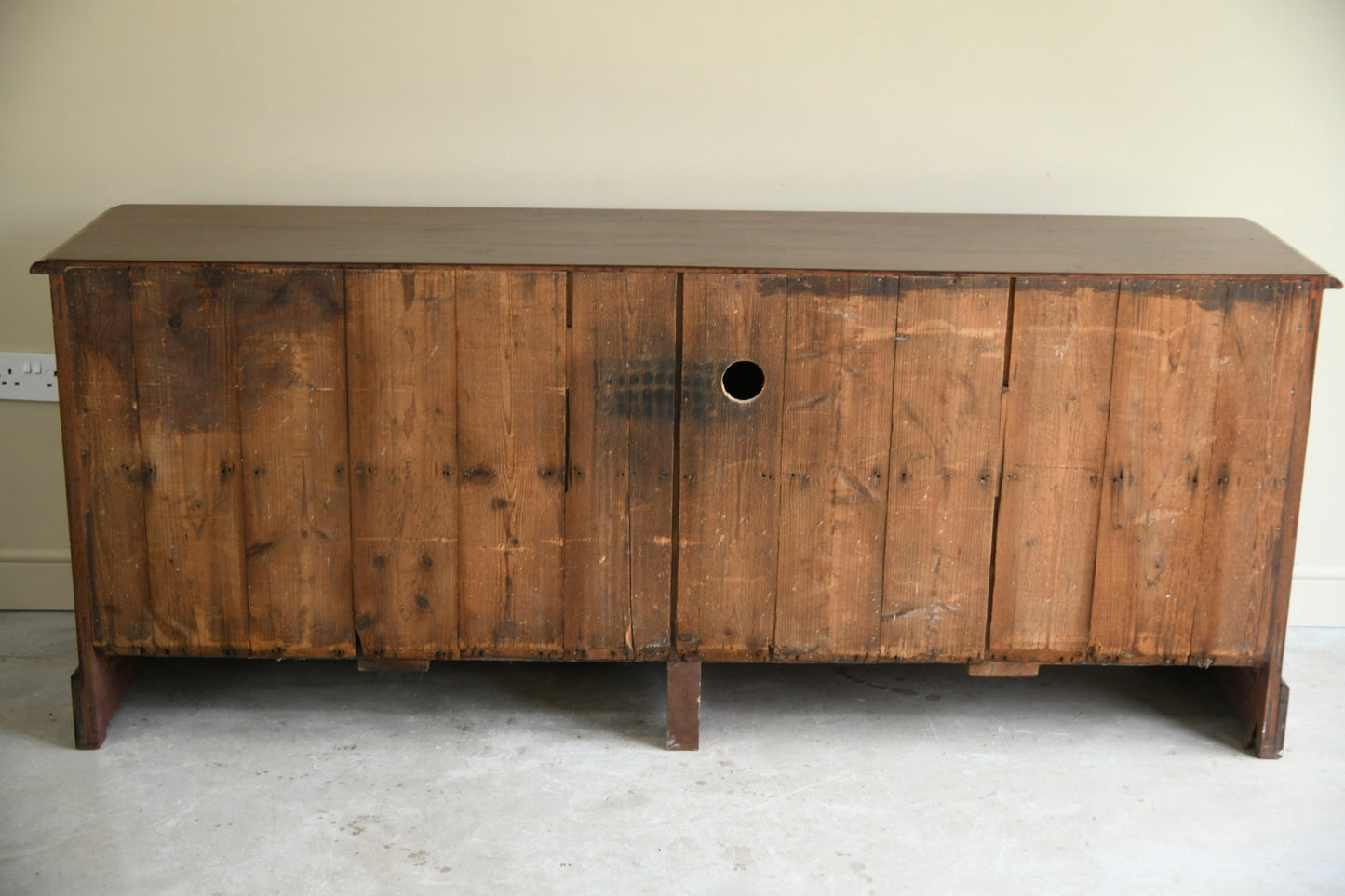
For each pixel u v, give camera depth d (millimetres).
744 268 1812
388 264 1816
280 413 1868
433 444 1880
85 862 1684
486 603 1942
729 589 1932
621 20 2264
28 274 2340
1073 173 2330
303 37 2268
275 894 1624
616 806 1830
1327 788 1910
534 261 1839
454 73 2285
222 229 2023
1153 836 1775
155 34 2258
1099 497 1894
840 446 1876
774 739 2025
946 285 1815
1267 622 1942
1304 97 2289
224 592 1938
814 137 2314
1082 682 2238
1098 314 1824
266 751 1972
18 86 2266
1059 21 2264
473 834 1758
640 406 1861
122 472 1889
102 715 1990
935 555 1920
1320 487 2428
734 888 1646
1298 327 1828
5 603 2469
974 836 1769
